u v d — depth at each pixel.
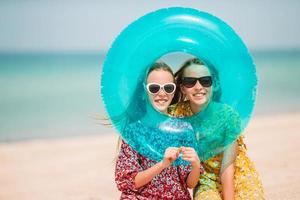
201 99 4.70
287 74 44.41
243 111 4.65
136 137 4.50
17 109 22.52
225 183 4.66
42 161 9.88
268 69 54.75
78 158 9.94
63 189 7.55
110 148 10.88
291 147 9.41
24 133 15.46
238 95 4.67
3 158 10.43
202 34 4.70
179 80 4.83
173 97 4.92
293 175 7.11
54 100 25.88
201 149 4.65
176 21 4.68
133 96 4.60
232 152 4.66
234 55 4.68
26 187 7.87
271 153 8.93
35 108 22.67
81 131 15.09
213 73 4.73
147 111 4.63
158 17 4.68
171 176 4.46
